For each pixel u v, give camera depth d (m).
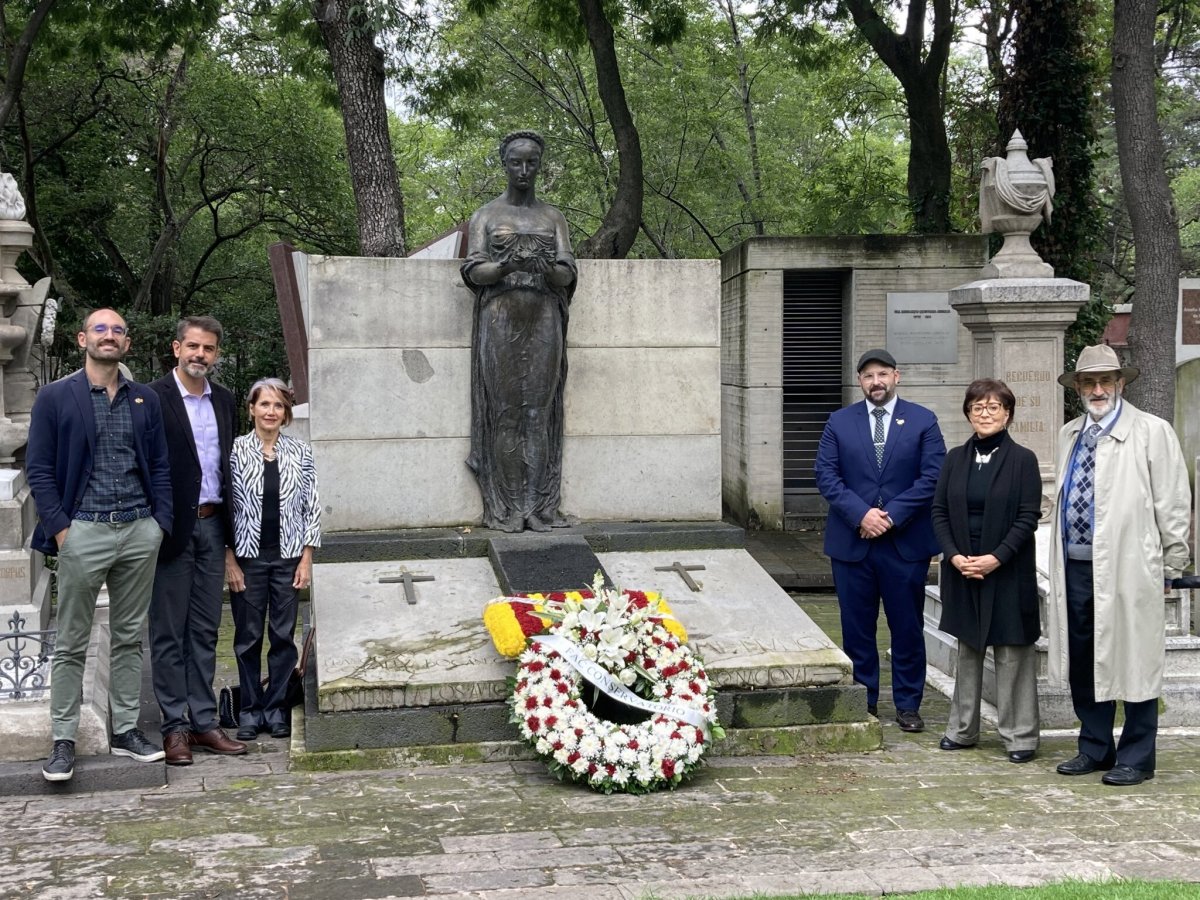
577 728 5.81
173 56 23.86
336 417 7.95
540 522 8.04
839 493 7.16
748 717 6.63
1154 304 11.44
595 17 16.09
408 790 5.72
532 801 5.53
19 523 7.46
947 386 14.73
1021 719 6.47
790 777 6.04
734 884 4.23
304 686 6.95
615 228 16.17
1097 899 3.96
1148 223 11.41
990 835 4.93
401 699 6.31
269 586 6.83
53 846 4.80
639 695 6.26
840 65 21.31
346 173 24.44
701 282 8.36
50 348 13.62
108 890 4.29
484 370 7.93
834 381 15.16
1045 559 8.20
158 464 5.88
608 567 7.68
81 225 23.47
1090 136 15.91
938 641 8.70
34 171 21.83
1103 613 5.97
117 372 5.84
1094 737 6.19
